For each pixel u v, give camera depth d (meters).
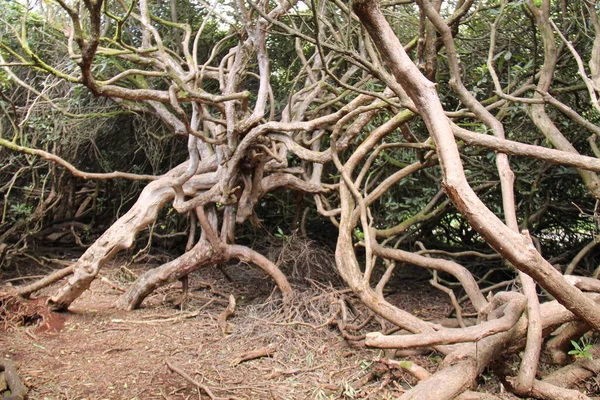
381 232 5.11
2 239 6.16
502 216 5.67
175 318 4.70
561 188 5.50
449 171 1.75
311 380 3.50
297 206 5.99
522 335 2.76
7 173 6.48
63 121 5.86
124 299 4.98
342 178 4.24
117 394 3.29
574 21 4.48
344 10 3.59
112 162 7.05
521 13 4.86
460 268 4.13
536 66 4.48
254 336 4.26
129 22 6.18
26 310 4.52
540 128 4.02
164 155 6.93
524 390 2.48
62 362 3.76
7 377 3.34
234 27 4.41
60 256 6.87
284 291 4.84
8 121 6.04
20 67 5.81
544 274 1.84
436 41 3.54
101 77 5.79
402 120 4.11
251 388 3.38
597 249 5.31
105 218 7.55
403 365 2.75
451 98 5.61
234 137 4.44
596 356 3.29
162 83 6.07
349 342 4.03
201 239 5.04
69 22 5.38
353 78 5.98
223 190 4.65
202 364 3.75
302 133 5.34
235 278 5.94
